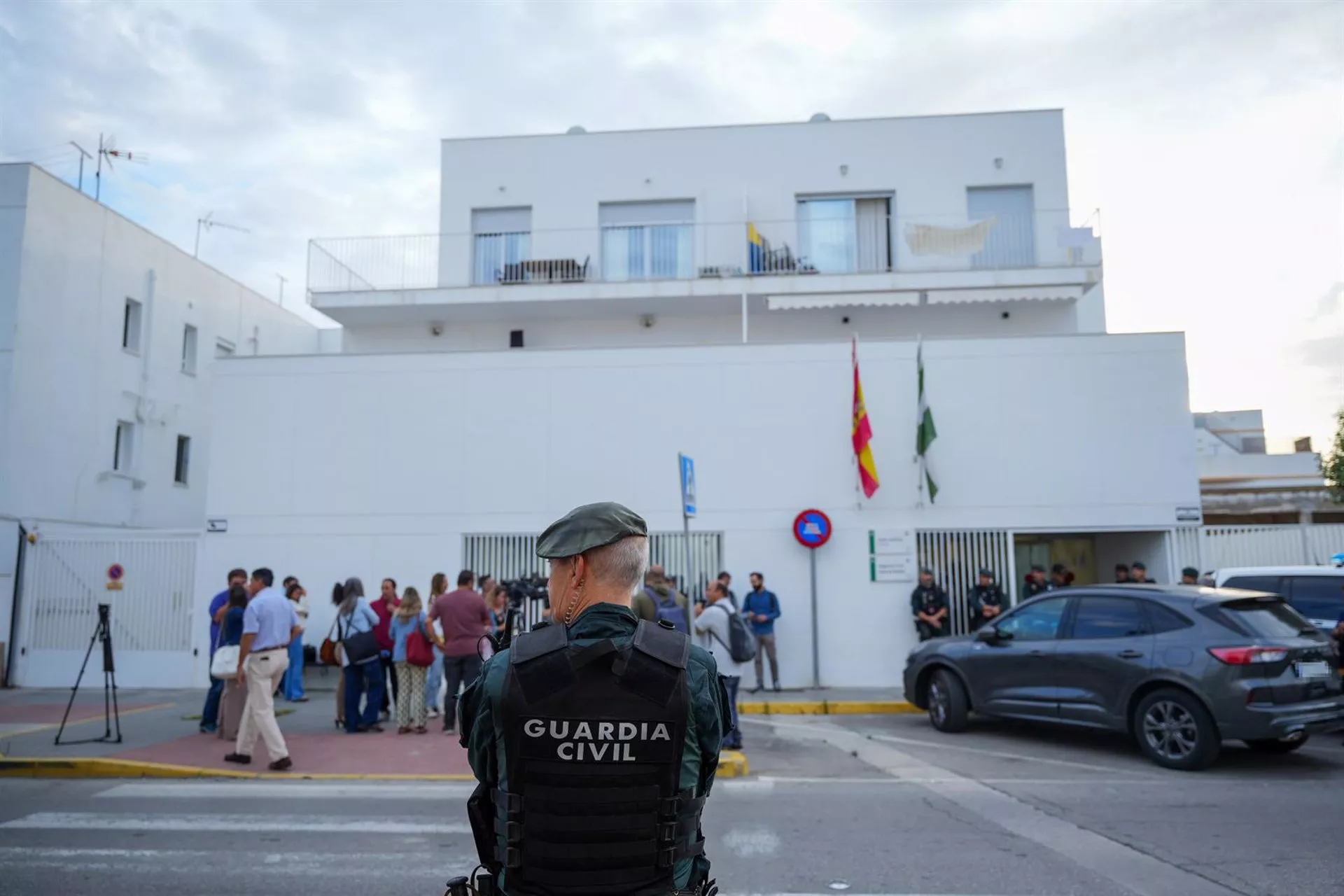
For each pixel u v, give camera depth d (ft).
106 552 55.16
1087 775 29.81
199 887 18.88
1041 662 34.42
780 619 51.85
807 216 70.18
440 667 42.27
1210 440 95.30
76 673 54.34
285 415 55.42
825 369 53.36
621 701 7.23
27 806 26.20
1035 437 52.13
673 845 7.23
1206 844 21.53
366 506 54.39
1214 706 29.30
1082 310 79.92
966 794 27.09
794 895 18.34
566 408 54.19
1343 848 21.11
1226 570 40.81
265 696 31.01
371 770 30.89
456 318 69.56
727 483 53.06
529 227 71.36
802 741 37.14
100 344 69.72
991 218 65.46
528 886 7.13
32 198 63.57
